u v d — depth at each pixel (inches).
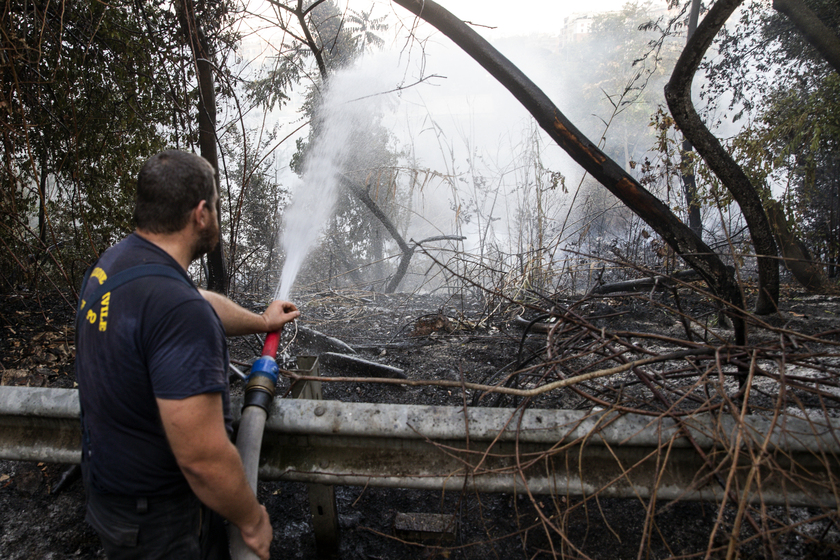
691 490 53.7
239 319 64.7
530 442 60.1
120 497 48.3
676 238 109.2
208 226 52.3
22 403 67.1
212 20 156.3
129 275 46.3
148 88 164.2
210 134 166.9
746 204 129.0
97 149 159.6
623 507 86.4
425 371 137.2
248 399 59.6
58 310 165.3
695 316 173.2
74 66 150.9
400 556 79.7
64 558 80.1
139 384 45.4
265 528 51.8
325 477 63.1
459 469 60.6
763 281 152.3
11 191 146.6
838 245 272.4
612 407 58.1
